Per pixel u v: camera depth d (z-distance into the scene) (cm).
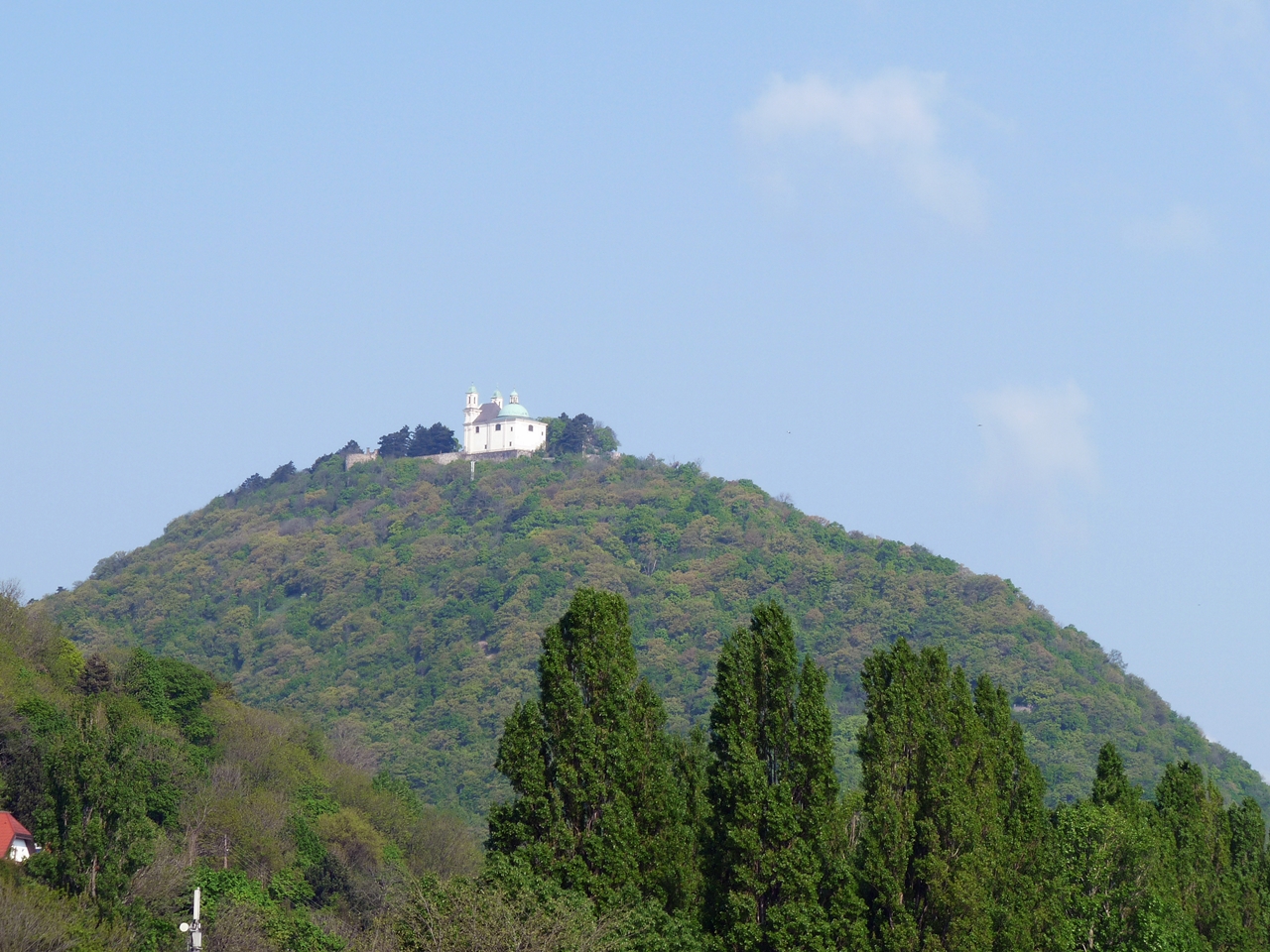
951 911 13200
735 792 13262
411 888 14012
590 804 13262
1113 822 15875
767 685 13675
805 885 12938
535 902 12325
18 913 15612
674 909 13225
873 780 13838
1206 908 17075
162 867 19412
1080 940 15250
